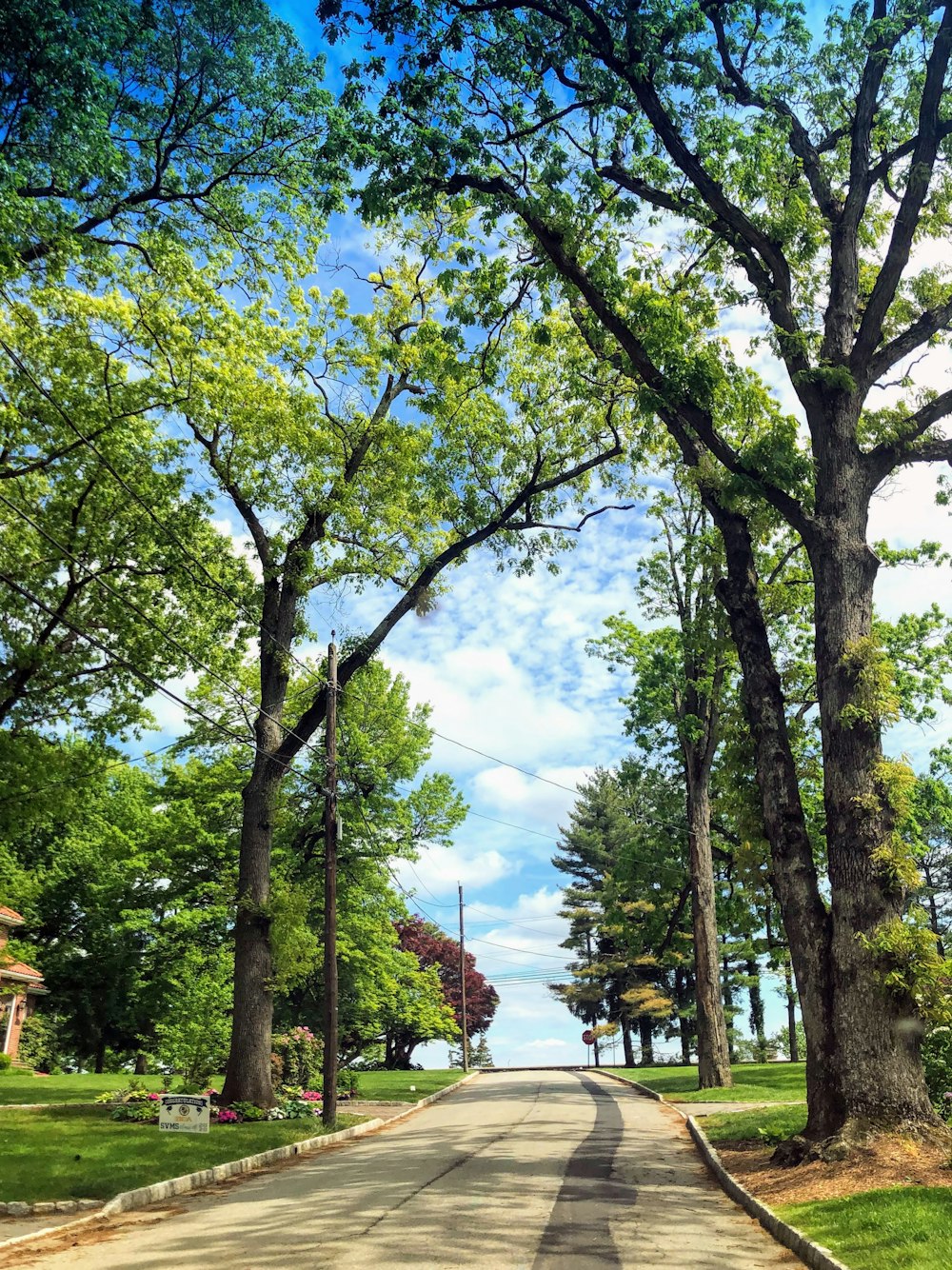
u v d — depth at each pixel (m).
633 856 33.28
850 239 14.85
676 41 13.85
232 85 16.27
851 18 14.29
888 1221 7.63
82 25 13.80
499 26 13.99
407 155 14.26
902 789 12.17
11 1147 13.48
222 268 19.80
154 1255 8.07
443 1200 10.09
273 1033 27.47
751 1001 54.38
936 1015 11.22
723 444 14.25
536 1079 38.66
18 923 36.25
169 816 33.28
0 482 20.80
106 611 22.25
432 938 64.06
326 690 22.67
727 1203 10.27
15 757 21.12
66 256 16.91
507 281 15.86
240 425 21.14
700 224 15.77
